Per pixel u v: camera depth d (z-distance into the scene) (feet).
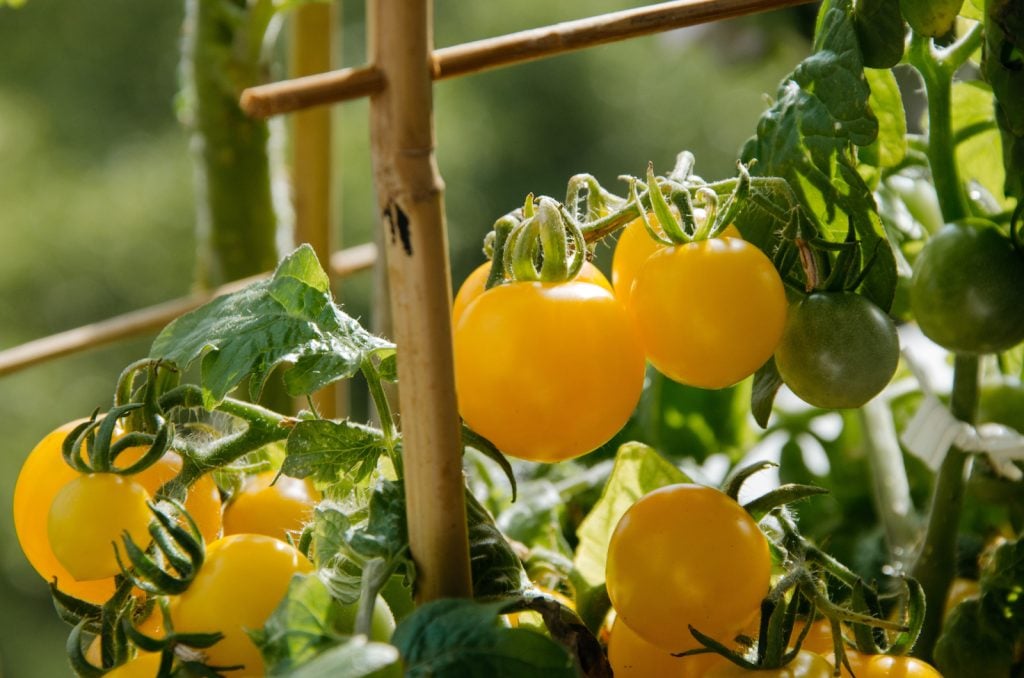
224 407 1.70
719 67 3.29
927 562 1.90
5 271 14.43
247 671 1.61
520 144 14.71
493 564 1.66
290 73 2.30
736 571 1.66
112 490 1.64
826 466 2.22
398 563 1.61
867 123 1.71
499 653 1.55
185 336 1.71
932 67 1.82
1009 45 1.74
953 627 1.86
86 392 13.58
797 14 3.07
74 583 1.70
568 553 2.03
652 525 1.67
